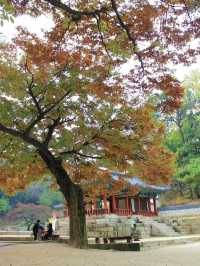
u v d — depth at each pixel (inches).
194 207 2459.4
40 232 1566.2
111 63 906.7
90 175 1191.6
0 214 3430.1
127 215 2143.2
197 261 909.2
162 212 2501.2
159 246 1435.8
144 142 1107.9
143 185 2214.6
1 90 1007.6
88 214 2057.1
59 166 1083.9
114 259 855.7
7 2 543.5
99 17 657.0
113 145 1067.3
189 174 2805.1
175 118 3046.3
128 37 687.7
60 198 3523.6
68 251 956.0
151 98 943.0
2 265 753.6
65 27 743.1
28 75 987.9
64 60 921.5
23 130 1028.5
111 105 1041.5
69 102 1032.2
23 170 1167.0
